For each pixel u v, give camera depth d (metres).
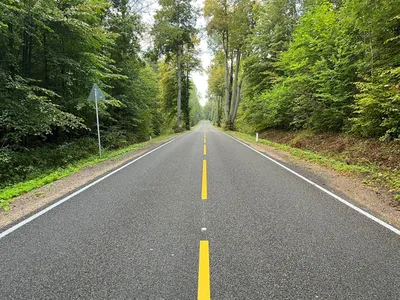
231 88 35.09
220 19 28.27
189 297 2.22
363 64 9.56
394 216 4.01
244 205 4.51
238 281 2.43
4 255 2.95
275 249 3.01
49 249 3.08
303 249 3.01
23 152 9.62
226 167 7.93
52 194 5.45
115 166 8.62
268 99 18.19
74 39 10.89
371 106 8.29
